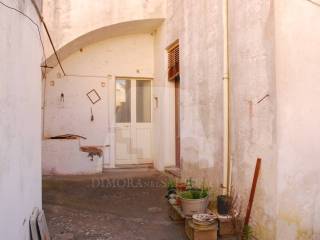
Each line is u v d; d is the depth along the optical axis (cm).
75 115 856
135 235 424
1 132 245
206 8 538
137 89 909
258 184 380
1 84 247
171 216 486
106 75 876
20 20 310
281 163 346
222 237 400
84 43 824
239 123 428
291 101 348
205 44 542
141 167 879
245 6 409
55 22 720
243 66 416
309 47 354
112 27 782
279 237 346
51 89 841
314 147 356
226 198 417
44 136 834
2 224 242
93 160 819
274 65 348
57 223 465
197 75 576
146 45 896
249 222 396
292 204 350
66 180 741
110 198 598
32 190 366
